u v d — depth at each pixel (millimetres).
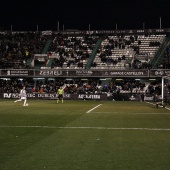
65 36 69000
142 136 14359
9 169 8797
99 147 11828
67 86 56906
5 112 27000
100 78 58156
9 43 67562
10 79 60406
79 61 61562
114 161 9773
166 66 55094
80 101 49625
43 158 10094
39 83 59594
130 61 59656
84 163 9516
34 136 14172
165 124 18891
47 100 51875
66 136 14227
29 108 32062
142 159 10031
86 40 67500
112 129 16594
